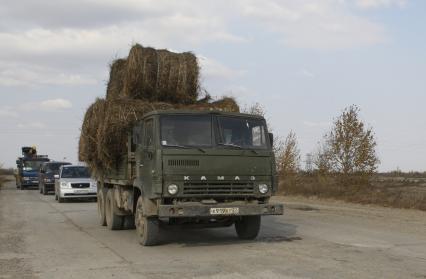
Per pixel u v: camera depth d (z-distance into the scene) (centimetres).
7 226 1516
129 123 1230
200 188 1030
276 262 904
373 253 992
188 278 786
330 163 3114
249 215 1047
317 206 2262
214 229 1403
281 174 3681
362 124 3056
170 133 1043
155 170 1017
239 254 993
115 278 795
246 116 1106
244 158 1064
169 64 1351
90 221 1664
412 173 6231
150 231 1081
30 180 4194
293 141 3784
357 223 1548
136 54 1329
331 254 982
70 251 1055
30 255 1011
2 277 812
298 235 1270
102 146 1267
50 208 2202
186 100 1363
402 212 1931
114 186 1394
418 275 795
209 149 1043
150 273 827
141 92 1340
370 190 2720
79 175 2670
